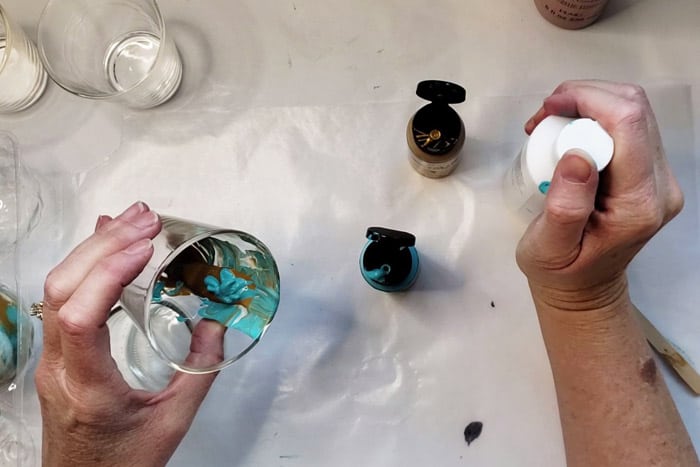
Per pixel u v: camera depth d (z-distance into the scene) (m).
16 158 0.67
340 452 0.61
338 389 0.62
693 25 0.65
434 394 0.61
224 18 0.69
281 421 0.62
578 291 0.52
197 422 0.63
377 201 0.65
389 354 0.62
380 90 0.66
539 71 0.65
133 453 0.55
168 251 0.50
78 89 0.64
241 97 0.67
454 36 0.67
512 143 0.64
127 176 0.67
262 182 0.66
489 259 0.63
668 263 0.62
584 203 0.44
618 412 0.52
